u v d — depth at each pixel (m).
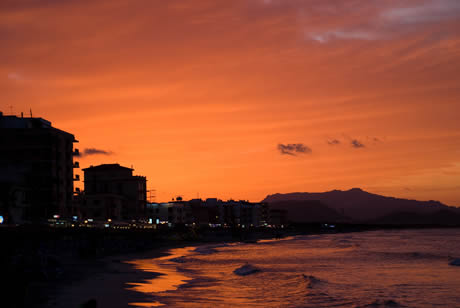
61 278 41.41
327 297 35.53
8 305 25.53
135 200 152.75
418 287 43.03
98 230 86.38
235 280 45.31
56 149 101.12
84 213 132.88
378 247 121.31
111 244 95.62
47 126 109.75
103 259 74.12
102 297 32.09
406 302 34.81
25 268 39.53
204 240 164.12
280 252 101.69
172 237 146.50
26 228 63.09
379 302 33.75
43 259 44.66
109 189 155.00
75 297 30.86
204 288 39.12
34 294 31.44
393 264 69.19
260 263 70.81
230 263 69.69
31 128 99.38
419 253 91.06
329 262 73.25
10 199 87.25
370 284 45.12
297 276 48.47
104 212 132.88
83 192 135.00
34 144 98.69
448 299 36.28
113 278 44.53
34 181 96.62
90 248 76.81
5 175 92.06
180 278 46.59
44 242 71.94
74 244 81.56
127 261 70.94
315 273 55.97
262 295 35.97
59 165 101.38
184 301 31.69
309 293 37.16
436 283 46.03
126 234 104.81
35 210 95.00
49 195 96.50
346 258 81.88
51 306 26.97
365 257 84.12
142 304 29.92
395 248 115.44
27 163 97.44
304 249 114.69
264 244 150.25
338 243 148.00
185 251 104.75
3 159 96.44
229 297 34.44
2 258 42.34
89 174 157.25
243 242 164.62
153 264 65.44
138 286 38.84
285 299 34.28
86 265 58.94
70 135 107.62
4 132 98.94
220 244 147.25
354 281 47.66
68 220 96.00
